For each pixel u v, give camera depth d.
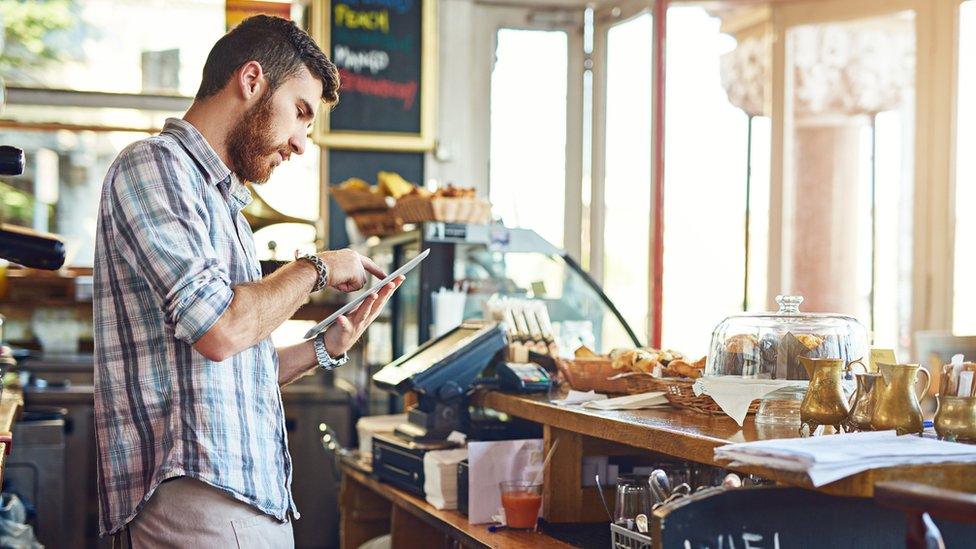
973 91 4.88
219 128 1.99
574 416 2.43
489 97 5.97
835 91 5.31
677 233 5.49
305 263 1.97
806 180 5.41
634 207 5.66
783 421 2.05
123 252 1.84
